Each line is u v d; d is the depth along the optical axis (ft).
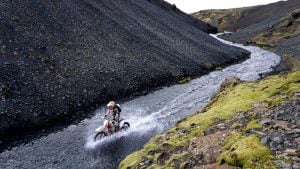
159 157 48.98
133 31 179.63
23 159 64.85
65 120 86.79
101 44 139.44
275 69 174.19
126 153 66.69
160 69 141.79
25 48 108.68
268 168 35.88
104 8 191.83
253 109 57.21
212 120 58.18
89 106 96.63
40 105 87.40
